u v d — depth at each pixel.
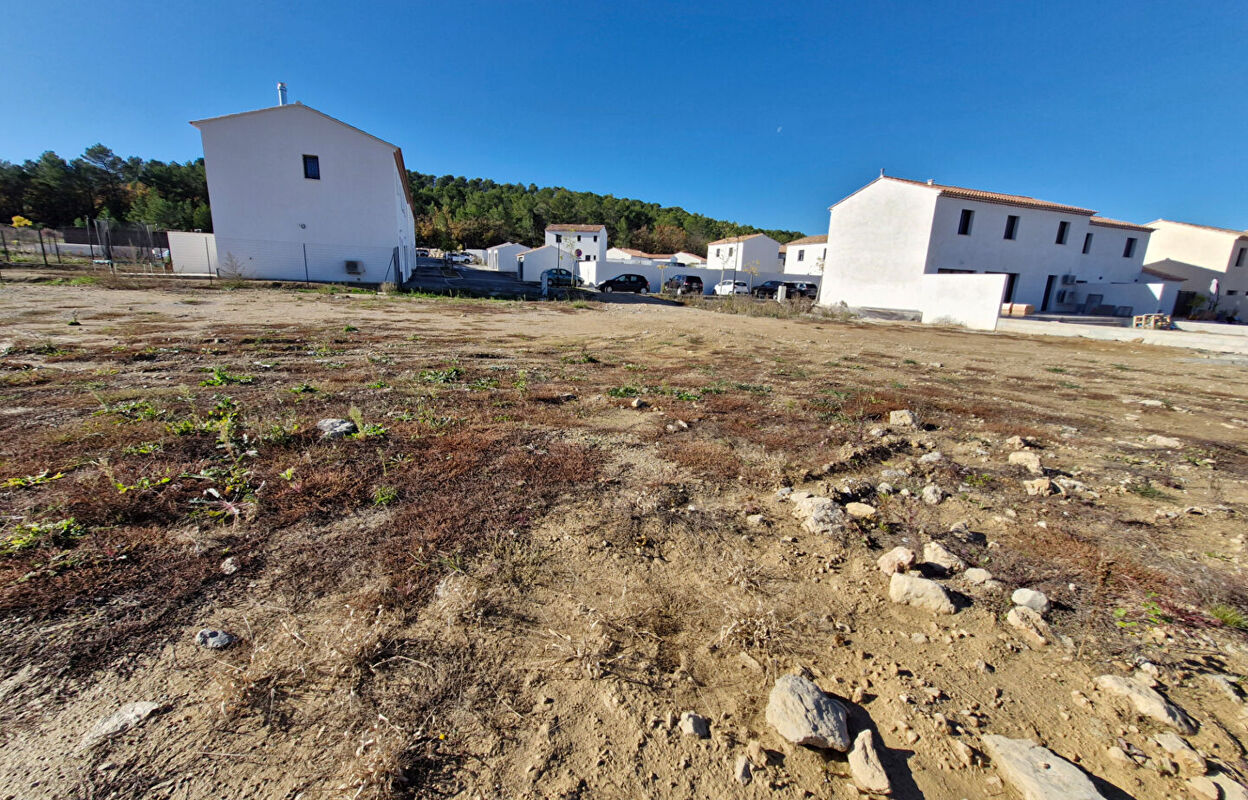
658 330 12.73
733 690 1.78
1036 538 2.84
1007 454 4.27
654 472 3.56
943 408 5.72
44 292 13.82
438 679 1.75
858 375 7.68
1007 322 18.62
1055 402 6.40
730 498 3.23
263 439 3.62
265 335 8.76
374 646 1.84
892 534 2.86
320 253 22.36
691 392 6.01
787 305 23.14
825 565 2.53
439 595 2.16
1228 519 3.11
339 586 2.19
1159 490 3.58
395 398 5.04
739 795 1.42
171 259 22.67
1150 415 5.89
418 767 1.46
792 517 3.00
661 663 1.88
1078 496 3.43
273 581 2.20
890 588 2.33
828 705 1.64
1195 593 2.35
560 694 1.72
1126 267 28.05
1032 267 24.94
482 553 2.48
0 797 1.30
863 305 24.78
